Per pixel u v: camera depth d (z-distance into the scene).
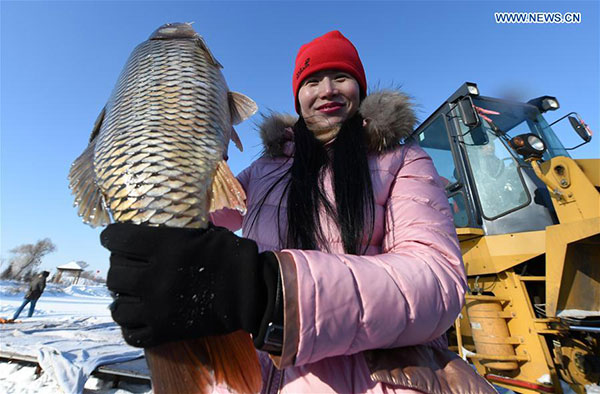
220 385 0.90
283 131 1.70
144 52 1.40
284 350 0.73
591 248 3.03
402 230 1.11
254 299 0.73
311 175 1.37
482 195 4.00
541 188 3.70
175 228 0.76
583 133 3.99
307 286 0.75
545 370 2.99
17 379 4.13
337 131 1.59
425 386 0.92
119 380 4.10
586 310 2.86
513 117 4.54
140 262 0.73
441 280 0.90
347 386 0.99
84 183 1.30
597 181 3.10
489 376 3.53
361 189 1.25
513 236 3.52
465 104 3.66
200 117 1.31
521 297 3.35
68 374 3.93
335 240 1.23
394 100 1.42
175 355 0.87
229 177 1.24
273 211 1.43
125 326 0.72
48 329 7.25
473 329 3.54
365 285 0.79
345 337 0.77
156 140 1.18
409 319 0.81
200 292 0.72
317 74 1.70
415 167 1.31
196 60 1.42
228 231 0.81
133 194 1.08
